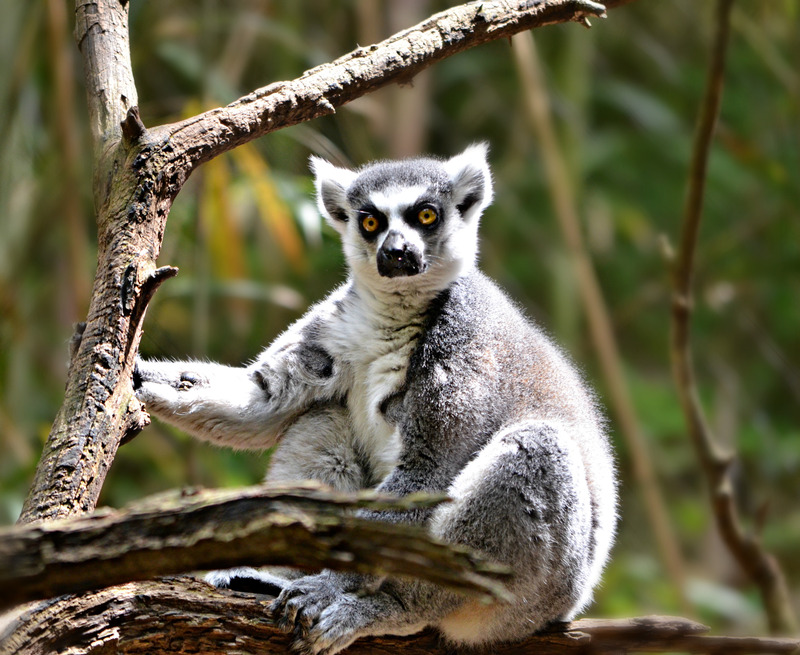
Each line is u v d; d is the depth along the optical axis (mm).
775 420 21812
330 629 7234
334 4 19828
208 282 13656
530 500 7906
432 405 8320
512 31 8414
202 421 8836
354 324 9055
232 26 16781
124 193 6586
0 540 4273
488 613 7746
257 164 12039
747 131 21812
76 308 13492
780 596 11594
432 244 9172
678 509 20266
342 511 4496
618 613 15398
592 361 20828
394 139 18438
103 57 7336
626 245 22703
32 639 5828
